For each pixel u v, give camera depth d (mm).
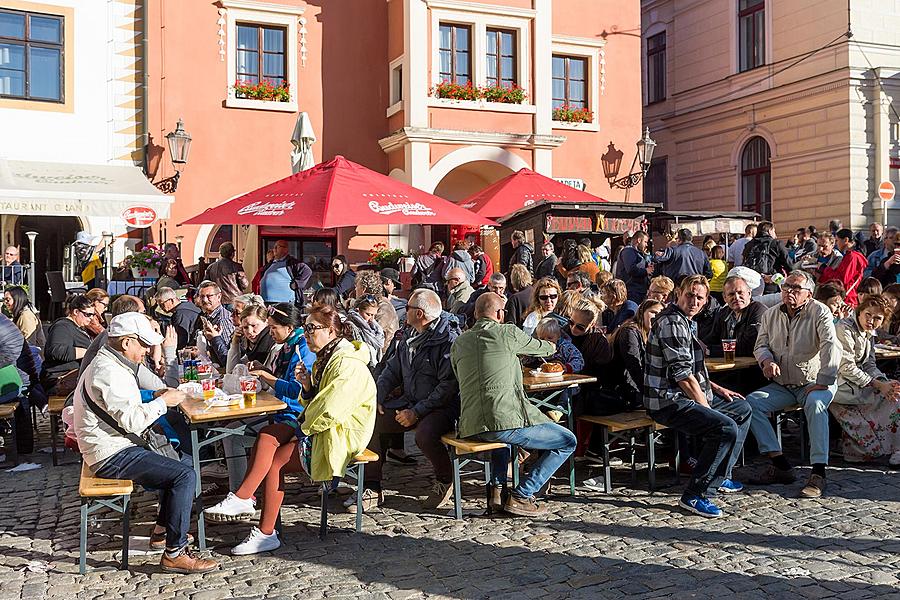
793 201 21125
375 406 5625
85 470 5332
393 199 9031
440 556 5227
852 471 7082
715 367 7074
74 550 5426
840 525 5656
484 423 5809
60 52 15859
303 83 17922
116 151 16328
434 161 17594
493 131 18078
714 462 5910
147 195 14391
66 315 8867
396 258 16281
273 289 11180
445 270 13383
